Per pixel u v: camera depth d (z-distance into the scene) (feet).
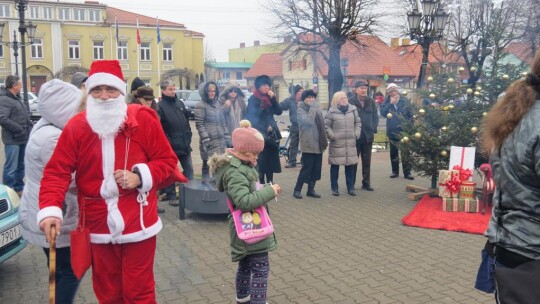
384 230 21.16
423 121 26.94
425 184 31.73
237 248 12.16
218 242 19.48
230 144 25.54
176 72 135.64
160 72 169.58
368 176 29.91
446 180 23.95
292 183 32.37
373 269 16.40
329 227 21.63
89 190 9.66
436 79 27.02
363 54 116.26
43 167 10.91
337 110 27.66
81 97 11.10
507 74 25.95
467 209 23.52
